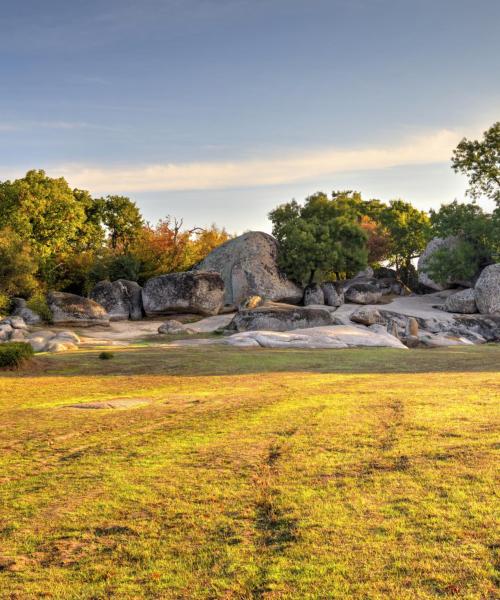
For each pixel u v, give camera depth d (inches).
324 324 1636.3
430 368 890.7
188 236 2684.5
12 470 343.3
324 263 2218.3
